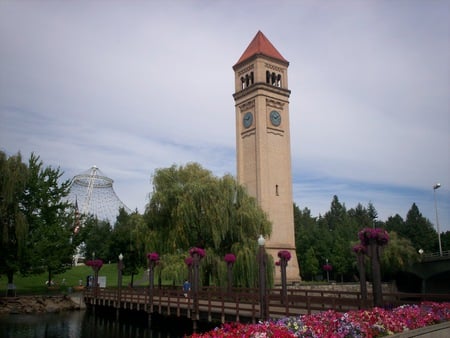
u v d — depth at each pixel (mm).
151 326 42844
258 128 75875
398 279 91250
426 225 128375
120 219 107750
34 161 63188
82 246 112812
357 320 16375
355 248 33625
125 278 93750
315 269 101500
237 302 30766
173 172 55375
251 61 81062
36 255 57438
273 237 72125
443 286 90188
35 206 61750
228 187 51438
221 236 49188
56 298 57469
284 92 80188
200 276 47625
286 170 77125
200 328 37125
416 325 17453
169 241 49438
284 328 14578
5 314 52188
